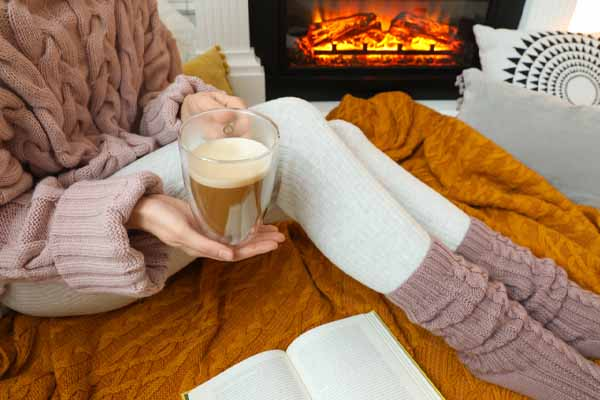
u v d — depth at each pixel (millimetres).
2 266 547
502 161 1082
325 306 854
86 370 704
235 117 505
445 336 670
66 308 725
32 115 579
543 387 651
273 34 1722
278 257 965
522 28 1802
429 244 621
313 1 1786
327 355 694
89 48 667
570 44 1256
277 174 665
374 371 671
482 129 1181
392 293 646
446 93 1923
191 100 725
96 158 663
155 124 771
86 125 699
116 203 519
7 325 776
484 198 1032
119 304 779
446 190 1081
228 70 1403
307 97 1887
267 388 646
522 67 1269
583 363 646
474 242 725
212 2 1567
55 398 661
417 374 682
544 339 640
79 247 529
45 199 559
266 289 887
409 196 751
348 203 622
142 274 549
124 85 770
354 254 639
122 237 516
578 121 1044
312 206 646
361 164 644
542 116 1085
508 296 719
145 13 841
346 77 1853
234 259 558
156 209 534
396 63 1908
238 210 480
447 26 1891
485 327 629
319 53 1862
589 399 640
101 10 687
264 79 1704
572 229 965
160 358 738
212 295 851
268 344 773
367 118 1364
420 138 1277
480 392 704
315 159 630
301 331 799
